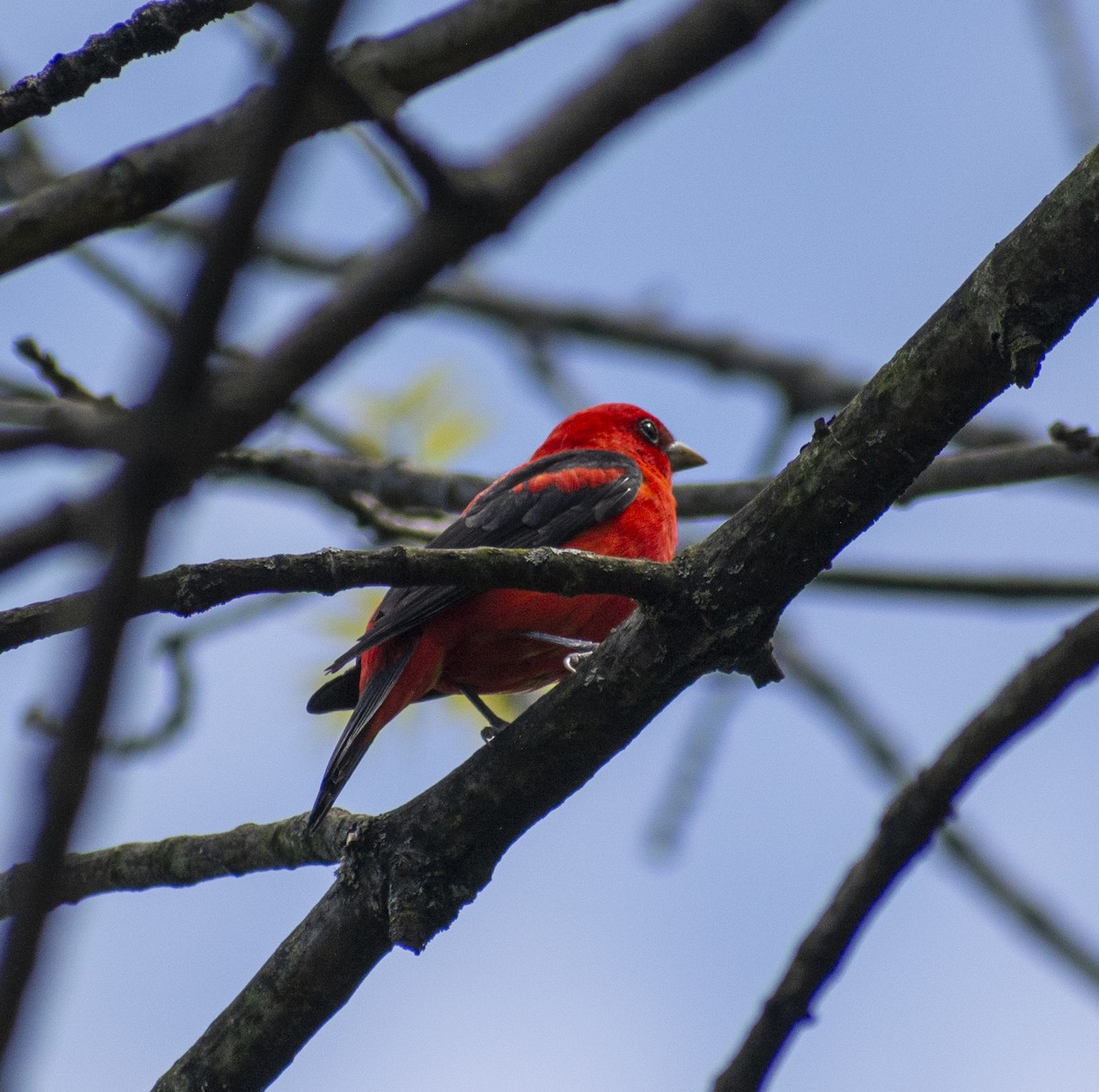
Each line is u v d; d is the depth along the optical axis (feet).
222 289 13.76
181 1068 30.96
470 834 30.14
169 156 27.43
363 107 17.85
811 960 32.45
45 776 14.39
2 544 14.92
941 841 42.09
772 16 19.63
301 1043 30.96
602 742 29.94
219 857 31.78
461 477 46.70
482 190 18.29
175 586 24.22
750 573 28.22
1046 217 24.88
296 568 24.75
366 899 30.12
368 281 17.66
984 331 25.63
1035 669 31.94
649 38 19.38
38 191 27.40
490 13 27.07
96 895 32.50
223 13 25.00
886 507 27.68
